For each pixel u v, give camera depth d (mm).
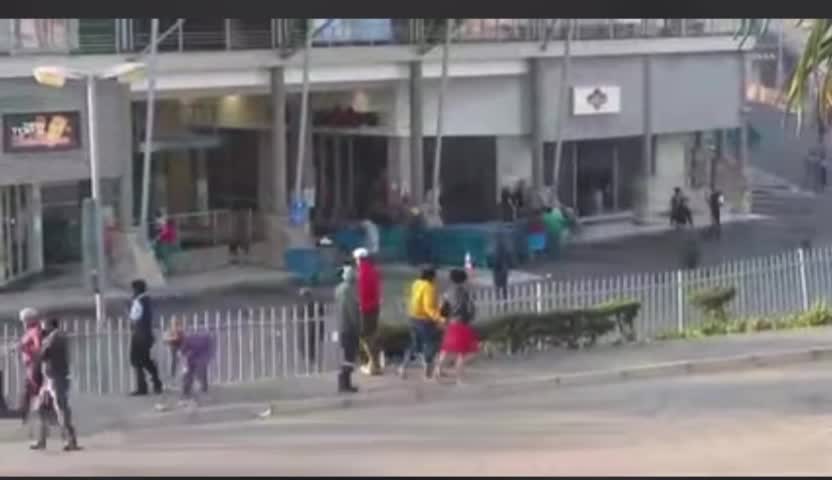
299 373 52750
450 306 50938
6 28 80250
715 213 105062
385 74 99500
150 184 92188
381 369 52000
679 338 59781
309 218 93938
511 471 37312
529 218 95250
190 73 89562
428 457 39719
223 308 75250
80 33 83375
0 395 45875
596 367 53219
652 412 46594
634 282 66438
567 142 109062
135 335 48719
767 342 58625
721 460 38375
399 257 93312
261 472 37906
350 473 37562
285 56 92562
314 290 82375
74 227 85812
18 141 81312
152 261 83188
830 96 35906
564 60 103938
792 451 39562
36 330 42719
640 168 112938
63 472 38688
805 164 130875
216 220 92000
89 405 47312
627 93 111312
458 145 105062
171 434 44500
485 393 50031
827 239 102000
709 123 116312
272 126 94500
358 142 105062
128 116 85562
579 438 42281
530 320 55906
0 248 80938
